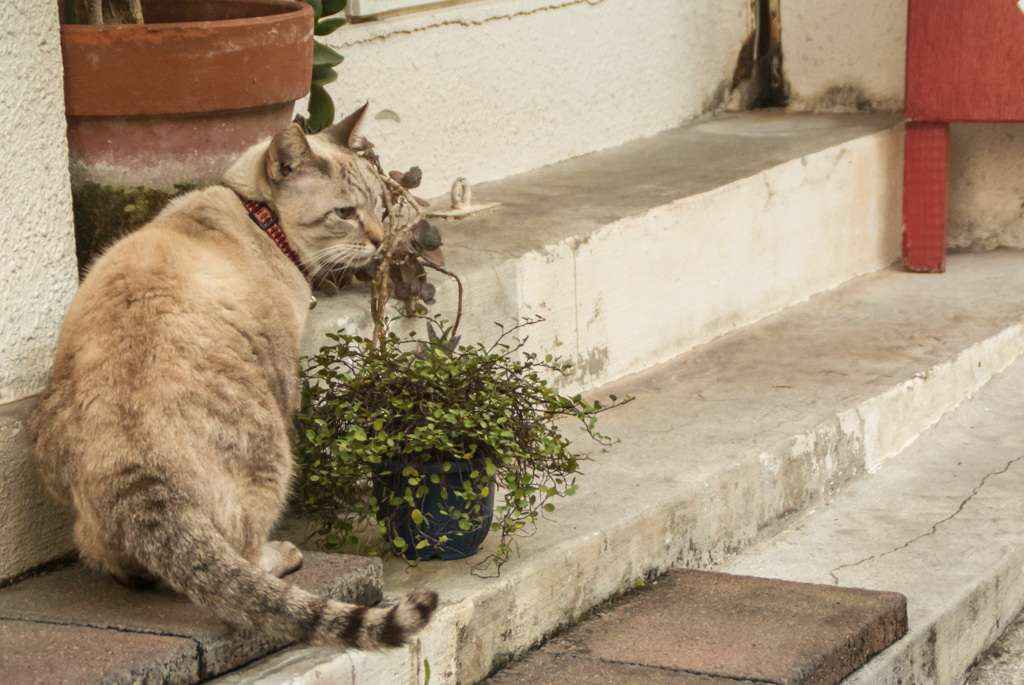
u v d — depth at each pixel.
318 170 3.26
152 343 2.74
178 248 2.98
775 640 3.39
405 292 4.16
